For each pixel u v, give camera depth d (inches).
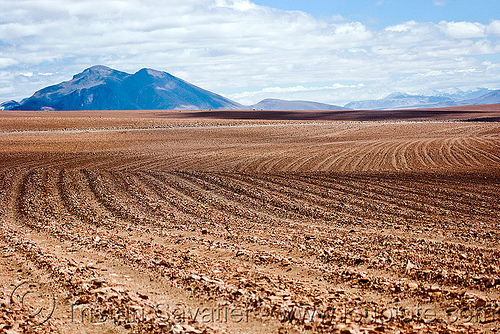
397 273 426.3
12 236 603.8
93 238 590.6
